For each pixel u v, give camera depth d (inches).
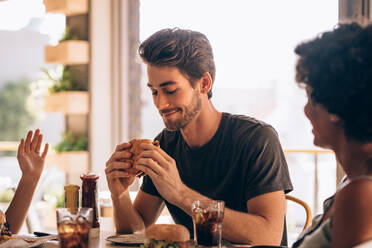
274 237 64.2
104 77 194.1
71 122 201.0
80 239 50.9
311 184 173.0
